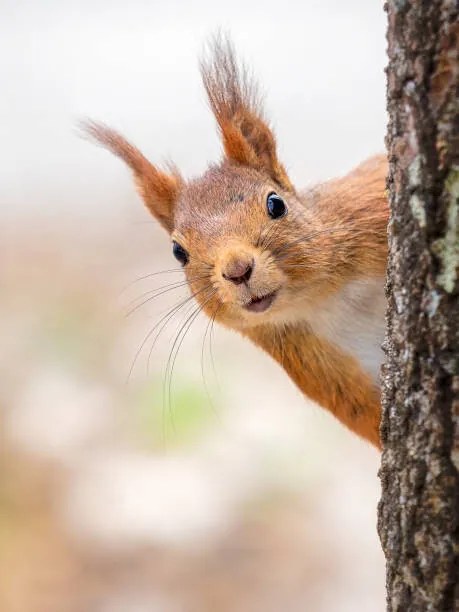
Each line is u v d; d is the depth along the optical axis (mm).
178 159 18766
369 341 7195
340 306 7156
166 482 12211
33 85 23078
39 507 12062
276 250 6820
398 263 4742
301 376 7512
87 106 22047
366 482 12125
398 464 4898
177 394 13656
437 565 4770
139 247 17578
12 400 13836
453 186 4430
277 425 13047
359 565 10953
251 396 13617
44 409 13586
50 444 12945
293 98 20625
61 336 15258
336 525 11508
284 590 10742
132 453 12859
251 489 12055
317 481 12148
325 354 7332
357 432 7523
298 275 6867
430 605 4828
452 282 4504
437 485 4703
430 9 4355
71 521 11828
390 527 5008
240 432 12977
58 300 16172
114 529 11641
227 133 7531
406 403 4789
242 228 6875
